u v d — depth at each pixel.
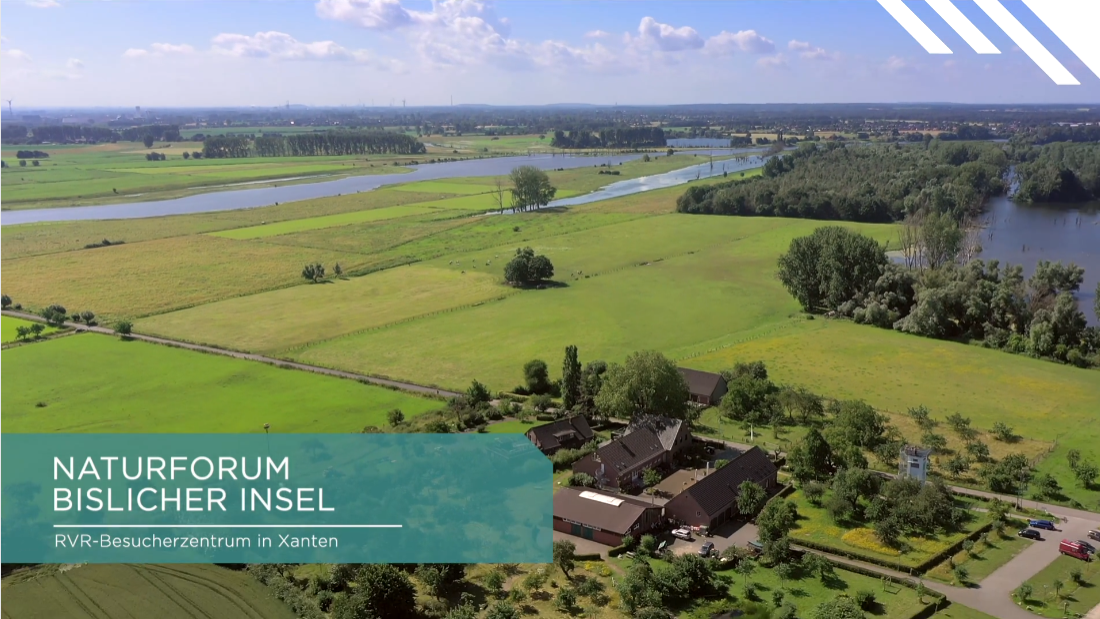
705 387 137.25
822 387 142.75
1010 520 94.19
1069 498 100.69
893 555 87.31
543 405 129.75
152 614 77.12
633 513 92.81
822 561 83.56
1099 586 80.62
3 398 135.38
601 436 123.69
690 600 79.31
